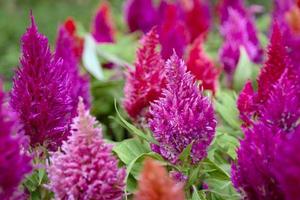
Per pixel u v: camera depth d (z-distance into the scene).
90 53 5.16
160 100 2.56
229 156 3.09
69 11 12.64
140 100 3.06
